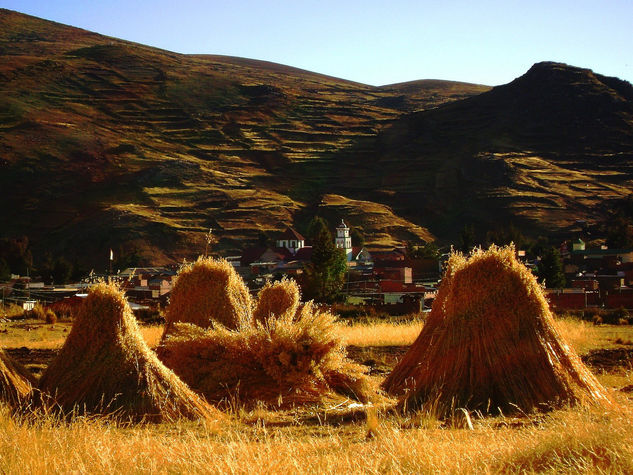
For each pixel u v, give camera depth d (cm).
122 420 1046
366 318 3234
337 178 19788
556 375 1115
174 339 1359
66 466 726
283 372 1293
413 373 1298
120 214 14525
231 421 1073
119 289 1294
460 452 771
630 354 1906
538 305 1156
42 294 5934
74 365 1109
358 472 706
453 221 16438
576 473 670
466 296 1164
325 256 7488
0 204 16062
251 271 9562
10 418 898
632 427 773
